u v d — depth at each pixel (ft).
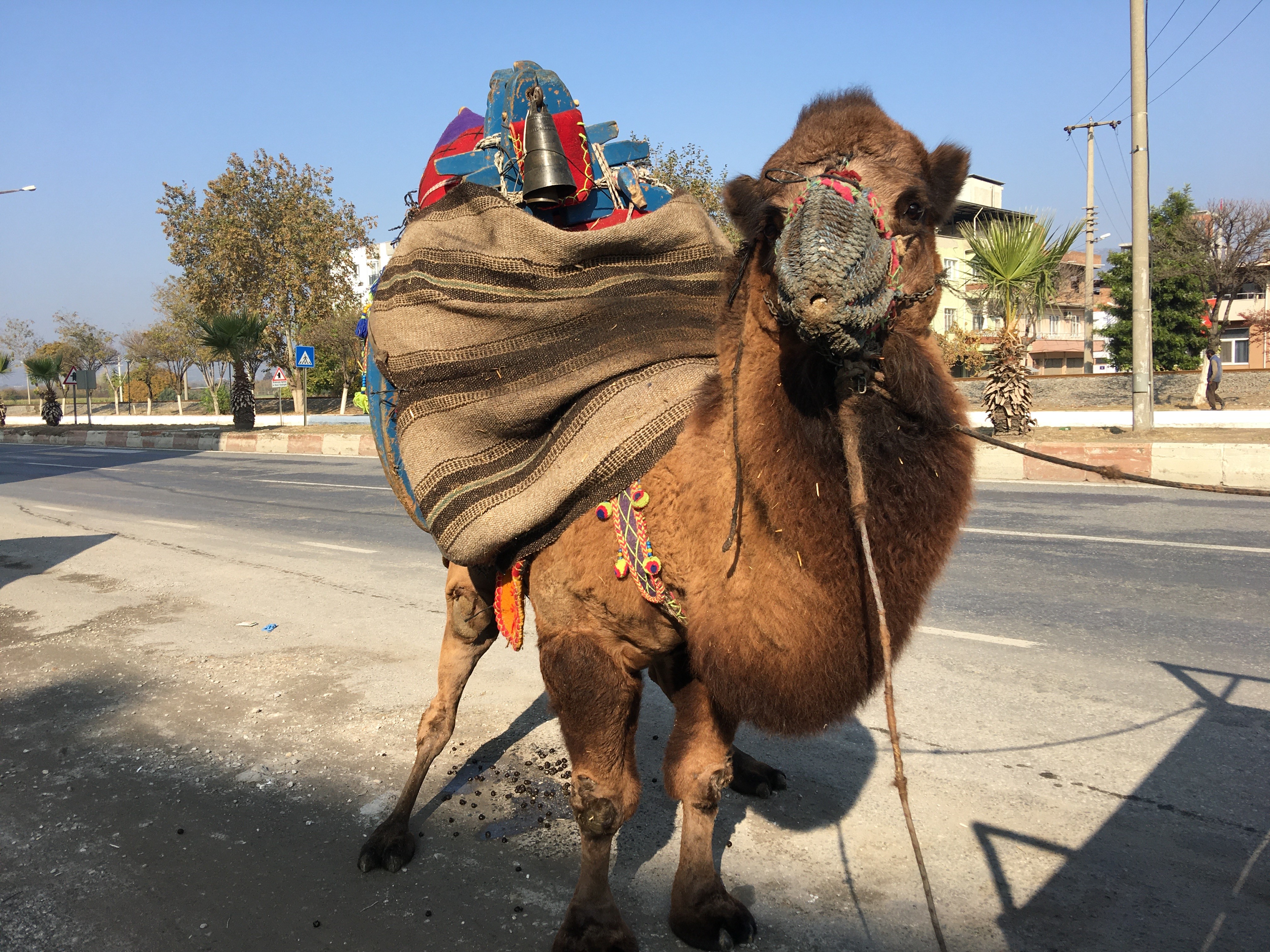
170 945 9.59
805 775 12.91
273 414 157.17
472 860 11.11
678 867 9.43
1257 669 16.34
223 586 25.81
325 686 17.17
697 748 9.07
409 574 26.58
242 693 16.96
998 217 53.16
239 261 121.90
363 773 13.53
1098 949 8.99
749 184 7.41
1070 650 17.63
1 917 10.12
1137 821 11.32
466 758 13.97
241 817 12.32
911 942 9.21
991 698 15.38
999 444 7.48
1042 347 152.66
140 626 21.85
